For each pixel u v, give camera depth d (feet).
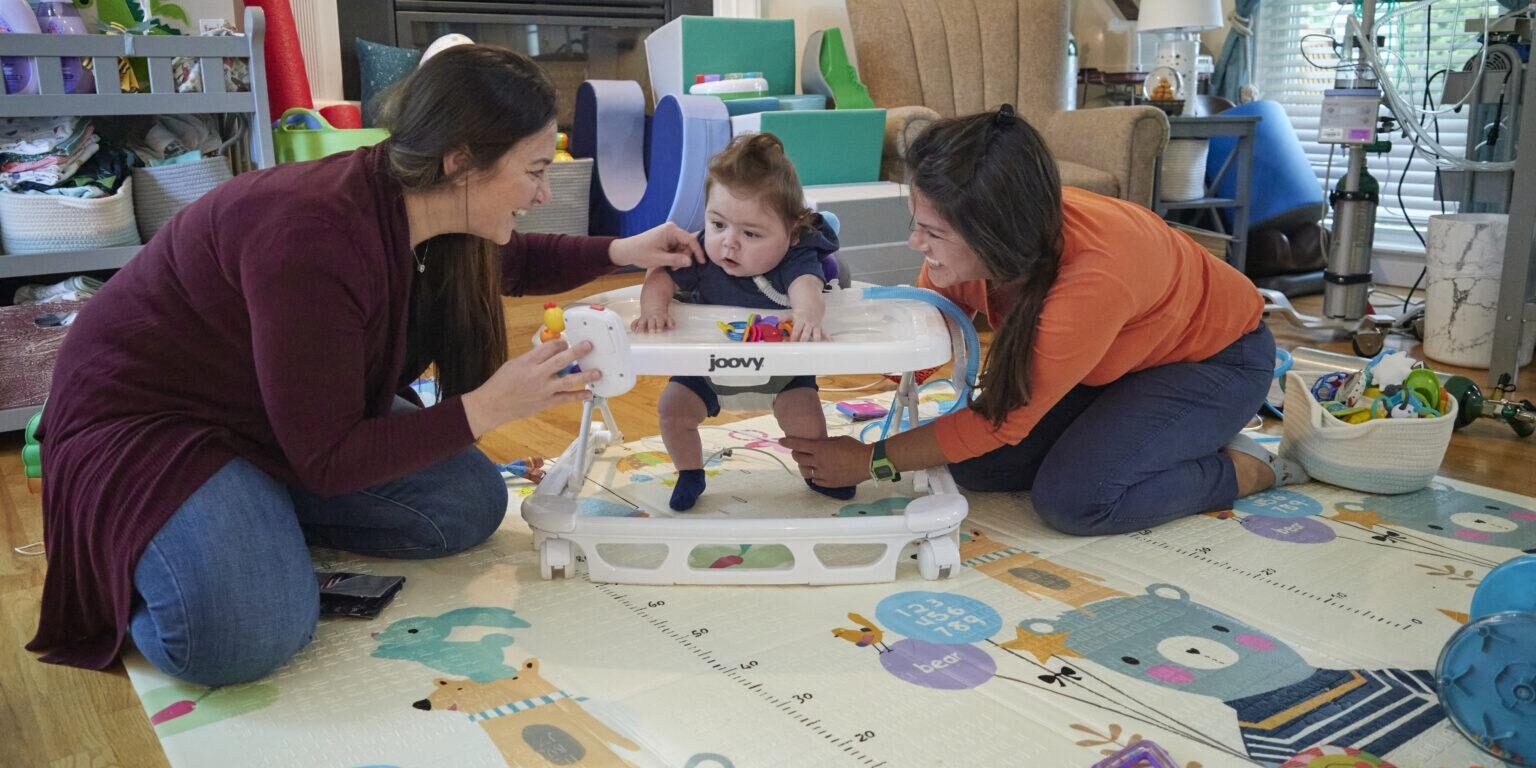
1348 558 5.08
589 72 13.32
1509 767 3.45
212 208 4.00
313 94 11.36
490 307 5.00
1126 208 5.10
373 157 4.14
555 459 6.57
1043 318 4.69
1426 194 12.31
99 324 4.07
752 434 7.02
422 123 3.88
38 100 6.86
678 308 5.37
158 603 3.79
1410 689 3.91
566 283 5.58
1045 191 4.45
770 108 10.98
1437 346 8.96
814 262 5.31
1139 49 13.55
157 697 3.91
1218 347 5.50
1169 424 5.32
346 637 4.36
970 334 5.08
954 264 4.69
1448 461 6.55
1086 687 3.94
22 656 4.27
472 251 4.82
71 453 3.98
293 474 4.22
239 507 3.96
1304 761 3.48
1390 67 12.42
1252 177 12.07
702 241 5.44
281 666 4.12
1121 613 4.53
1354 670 4.06
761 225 5.12
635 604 4.66
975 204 4.40
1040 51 12.04
